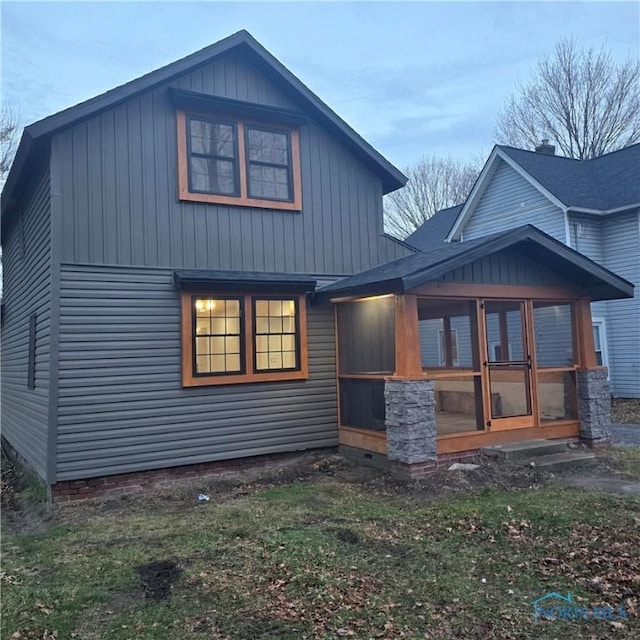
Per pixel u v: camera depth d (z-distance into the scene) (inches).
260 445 329.1
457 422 332.2
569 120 1127.6
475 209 713.6
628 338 577.0
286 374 339.3
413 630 138.8
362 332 331.3
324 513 238.8
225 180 333.7
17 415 407.5
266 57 340.5
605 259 595.8
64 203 283.3
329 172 370.3
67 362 278.8
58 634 143.3
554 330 350.6
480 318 316.8
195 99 319.0
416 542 199.3
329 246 365.4
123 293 295.6
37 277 328.5
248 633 139.9
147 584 171.9
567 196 588.1
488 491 258.8
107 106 293.0
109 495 284.2
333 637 136.6
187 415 308.3
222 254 327.3
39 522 257.4
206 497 277.1
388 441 295.4
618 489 256.8
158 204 309.9
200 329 315.0
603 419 349.4
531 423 331.0
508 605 150.3
